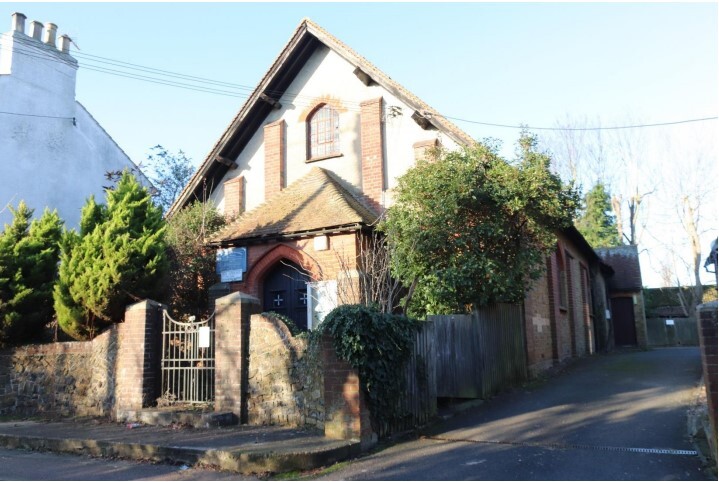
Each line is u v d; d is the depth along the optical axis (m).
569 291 20.91
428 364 10.35
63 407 11.73
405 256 12.48
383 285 13.34
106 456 8.88
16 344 12.62
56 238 13.52
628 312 30.73
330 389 8.79
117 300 11.41
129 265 11.42
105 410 11.28
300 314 15.23
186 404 10.77
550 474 6.93
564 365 17.77
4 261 12.45
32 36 21.69
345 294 13.35
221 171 19.30
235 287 15.79
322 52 18.27
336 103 17.73
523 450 8.05
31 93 21.39
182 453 8.24
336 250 14.38
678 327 32.88
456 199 12.19
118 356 11.27
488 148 13.08
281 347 9.95
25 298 12.45
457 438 8.99
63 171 22.27
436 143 15.89
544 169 12.47
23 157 20.88
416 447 8.59
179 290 15.44
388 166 16.59
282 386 9.84
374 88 17.27
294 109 18.45
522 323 14.88
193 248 16.05
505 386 13.15
